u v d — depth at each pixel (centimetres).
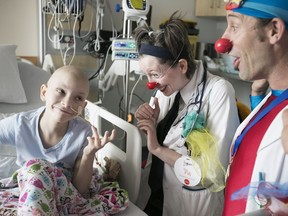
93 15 234
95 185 121
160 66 116
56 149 122
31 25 228
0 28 220
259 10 67
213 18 310
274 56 71
